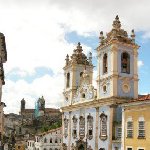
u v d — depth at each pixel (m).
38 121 154.12
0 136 53.88
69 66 56.94
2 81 47.84
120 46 44.75
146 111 35.25
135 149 36.09
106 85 44.78
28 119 173.25
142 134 35.50
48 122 147.50
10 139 98.62
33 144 89.50
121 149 38.56
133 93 44.38
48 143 81.94
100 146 44.34
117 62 44.03
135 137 36.34
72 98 54.53
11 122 166.75
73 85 55.22
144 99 35.50
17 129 146.38
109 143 42.06
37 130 142.50
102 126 44.53
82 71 56.34
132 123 37.06
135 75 45.03
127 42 45.25
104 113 44.16
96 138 45.47
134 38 45.94
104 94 44.88
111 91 43.16
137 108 36.59
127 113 38.12
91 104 47.53
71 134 53.34
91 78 56.28
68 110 55.22
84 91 50.59
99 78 46.62
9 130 140.50
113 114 42.34
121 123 40.47
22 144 102.31
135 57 45.75
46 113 169.75
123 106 38.75
